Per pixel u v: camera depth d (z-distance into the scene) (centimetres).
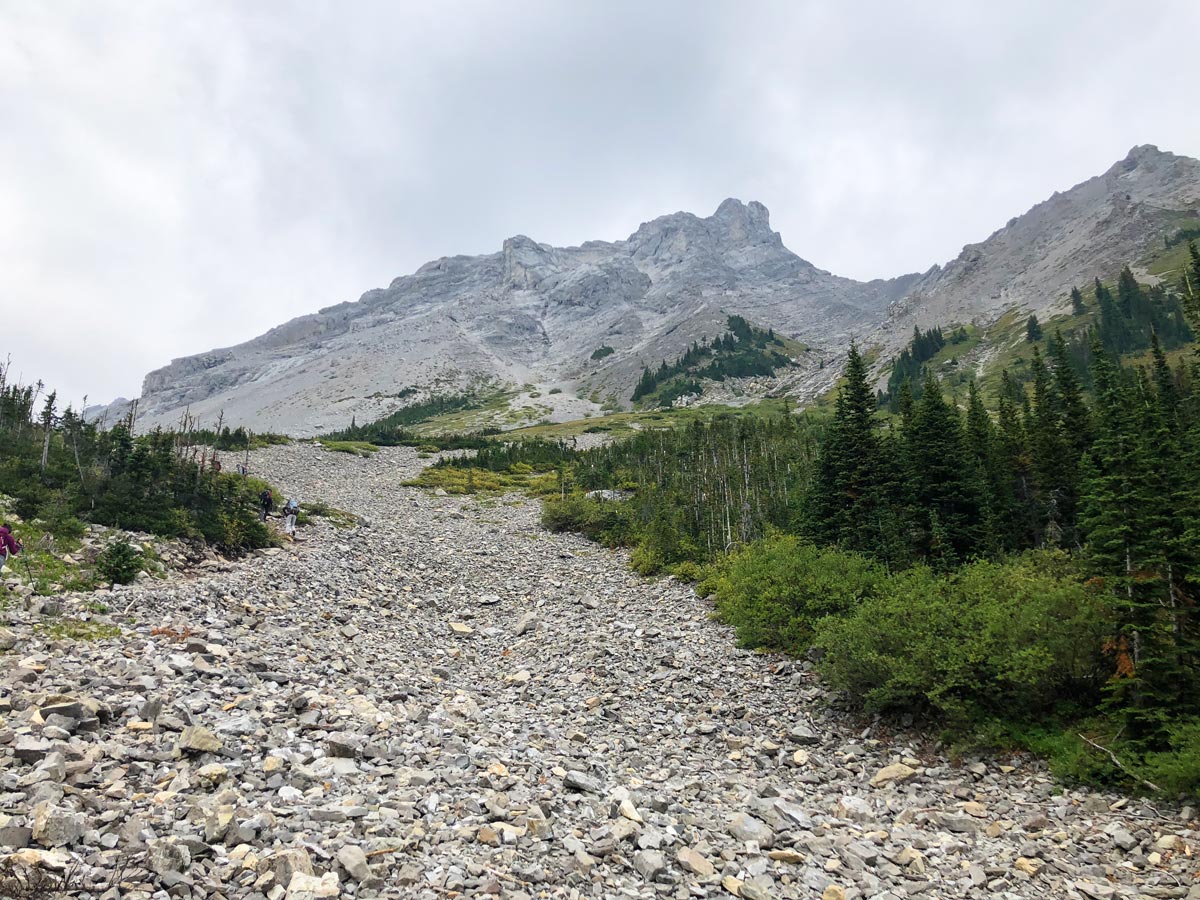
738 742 1873
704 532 4272
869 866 1227
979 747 1802
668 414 19475
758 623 2570
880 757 1819
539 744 1655
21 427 4141
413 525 5350
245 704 1483
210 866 864
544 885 983
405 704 1811
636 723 1962
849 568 2714
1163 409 3641
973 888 1188
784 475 5709
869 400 3656
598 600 3397
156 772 1112
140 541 2756
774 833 1319
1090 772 1584
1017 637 1859
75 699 1262
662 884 1043
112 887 770
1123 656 1703
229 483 4128
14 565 2156
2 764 1009
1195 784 1413
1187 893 1153
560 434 16150
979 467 3744
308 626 2380
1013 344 18275
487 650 2683
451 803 1206
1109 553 1836
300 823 1019
